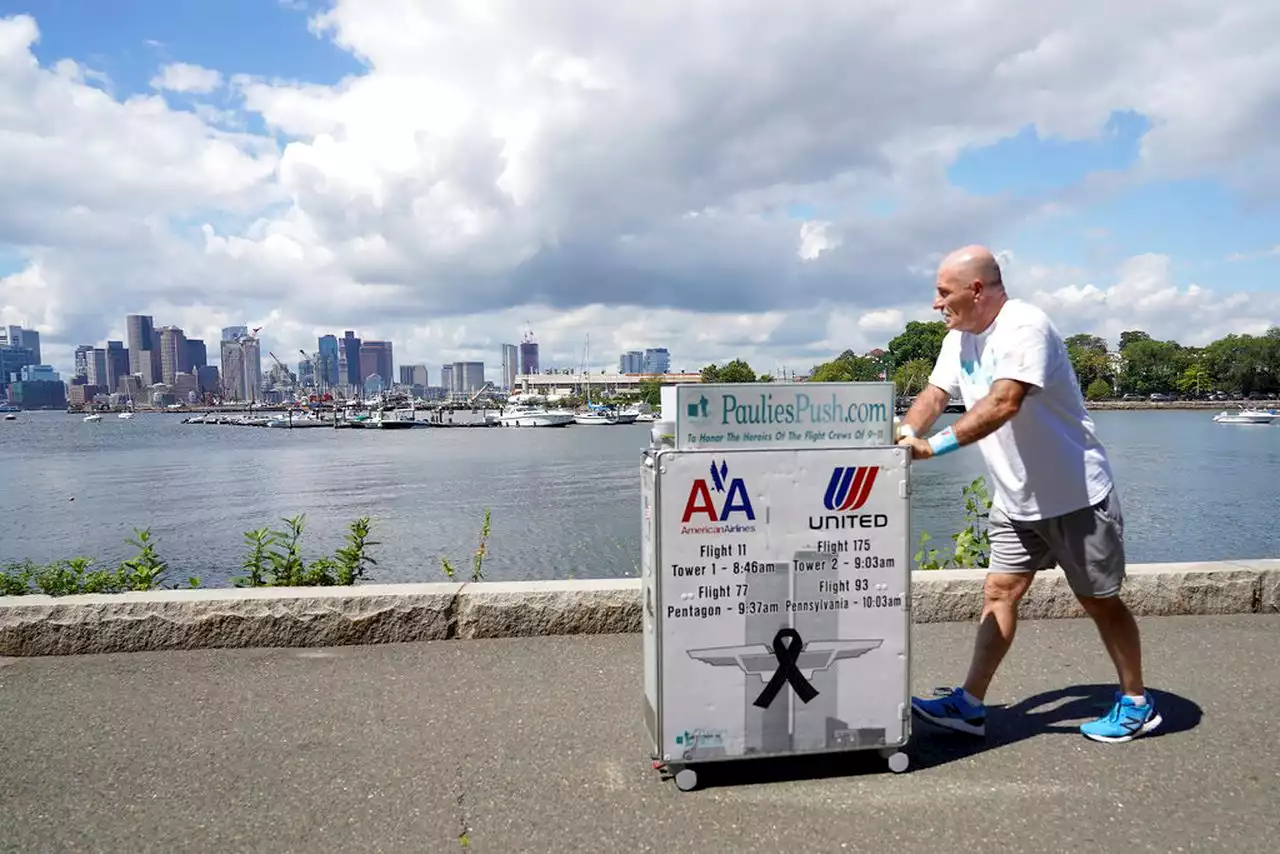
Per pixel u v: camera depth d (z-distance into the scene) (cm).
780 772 345
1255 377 17812
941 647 495
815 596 335
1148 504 3531
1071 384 357
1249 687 425
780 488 331
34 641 498
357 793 330
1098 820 305
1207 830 297
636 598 522
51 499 4297
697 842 294
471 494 4278
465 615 516
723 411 331
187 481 5297
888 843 292
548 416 15812
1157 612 544
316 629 509
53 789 336
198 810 319
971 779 337
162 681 454
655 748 333
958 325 370
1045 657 475
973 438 340
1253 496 3762
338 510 3684
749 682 332
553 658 482
